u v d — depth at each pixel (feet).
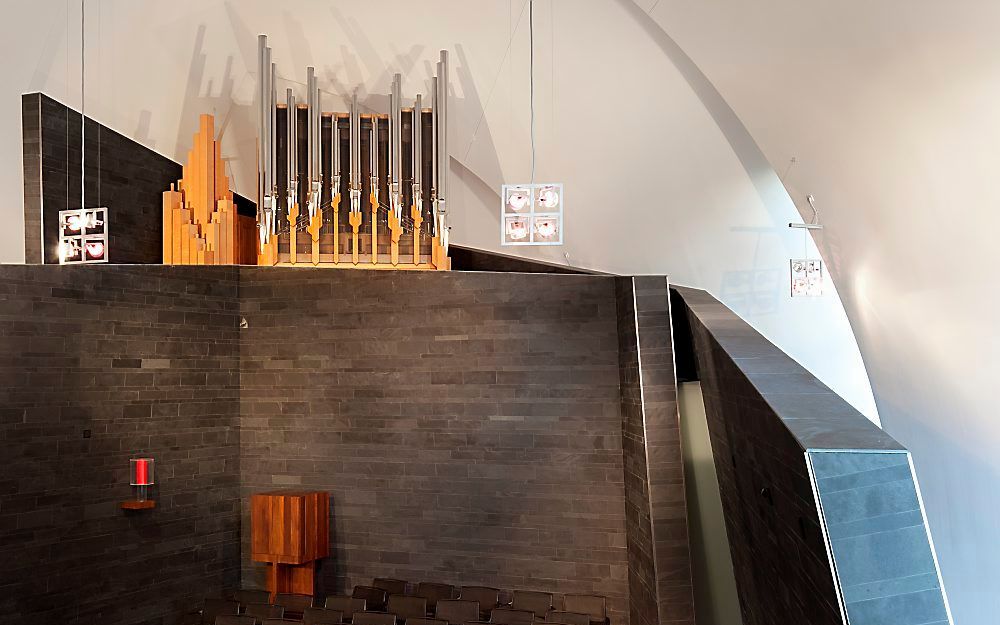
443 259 38.55
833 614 12.19
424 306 34.50
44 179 35.09
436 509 33.83
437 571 33.60
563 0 35.29
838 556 11.80
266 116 38.32
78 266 31.48
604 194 40.75
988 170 24.58
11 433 29.35
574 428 32.58
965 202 25.90
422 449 34.17
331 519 35.06
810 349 41.27
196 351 34.86
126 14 36.83
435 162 38.83
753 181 38.83
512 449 33.14
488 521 33.17
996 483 27.89
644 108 37.60
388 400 34.68
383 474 34.55
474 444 33.55
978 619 29.58
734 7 29.07
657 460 28.86
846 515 11.88
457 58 39.78
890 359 33.19
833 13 25.93
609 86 37.47
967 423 28.94
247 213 42.96
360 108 43.32
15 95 34.81
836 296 40.65
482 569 33.09
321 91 42.65
